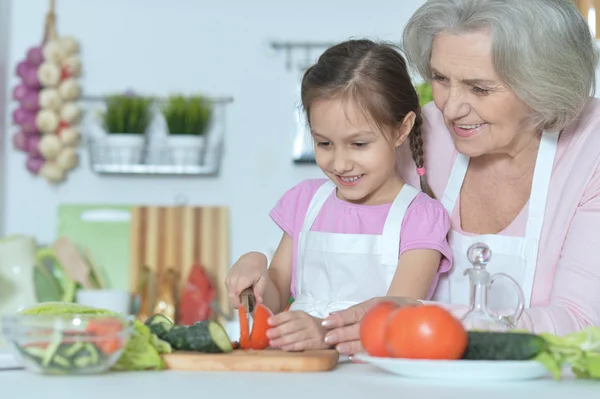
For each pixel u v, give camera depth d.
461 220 1.91
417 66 1.76
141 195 3.67
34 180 3.67
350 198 1.86
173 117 3.49
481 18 1.57
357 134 1.77
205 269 3.63
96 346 1.15
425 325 1.17
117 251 3.64
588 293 1.64
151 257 3.64
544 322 1.53
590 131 1.80
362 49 1.84
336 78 1.77
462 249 1.88
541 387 1.08
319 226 1.96
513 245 1.81
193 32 3.66
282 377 1.15
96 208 3.65
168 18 3.66
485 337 1.17
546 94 1.62
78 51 3.65
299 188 2.06
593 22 3.03
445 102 1.66
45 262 3.50
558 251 1.77
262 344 1.38
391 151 1.83
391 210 1.89
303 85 1.84
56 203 3.67
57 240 3.48
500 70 1.58
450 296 1.90
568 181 1.77
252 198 3.65
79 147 3.65
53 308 1.28
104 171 3.58
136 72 3.66
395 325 1.18
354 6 3.63
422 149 1.98
